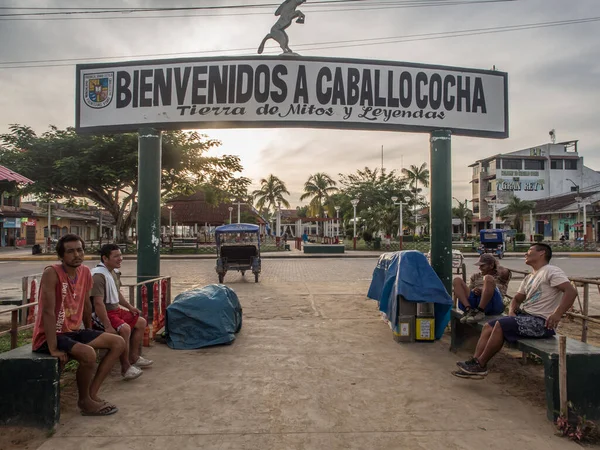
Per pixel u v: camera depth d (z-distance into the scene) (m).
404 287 5.75
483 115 7.13
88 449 3.05
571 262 21.97
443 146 6.98
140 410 3.69
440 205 6.92
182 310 5.82
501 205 56.03
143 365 4.79
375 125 6.86
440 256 6.87
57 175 25.62
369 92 6.86
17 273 16.98
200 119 6.80
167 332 5.86
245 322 7.23
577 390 3.39
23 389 3.34
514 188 57.41
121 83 6.94
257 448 3.05
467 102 7.06
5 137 26.12
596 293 10.90
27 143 26.03
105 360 3.70
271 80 6.77
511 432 3.31
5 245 39.91
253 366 4.88
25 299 6.92
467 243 35.38
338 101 6.82
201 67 6.81
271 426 3.39
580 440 3.19
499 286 5.93
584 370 3.42
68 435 3.25
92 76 7.00
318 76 6.81
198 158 28.08
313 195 48.12
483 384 4.36
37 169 25.86
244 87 6.78
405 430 3.33
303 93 6.78
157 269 7.01
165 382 4.37
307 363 5.00
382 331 6.60
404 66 6.94
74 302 3.71
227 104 6.78
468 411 3.69
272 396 4.00
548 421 3.51
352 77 6.84
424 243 34.19
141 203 6.94
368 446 3.08
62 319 3.60
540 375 4.66
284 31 6.89
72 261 3.65
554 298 4.12
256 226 14.16
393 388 4.22
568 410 3.35
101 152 25.70
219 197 31.81
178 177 29.22
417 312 5.93
